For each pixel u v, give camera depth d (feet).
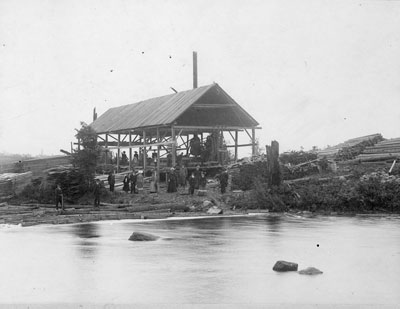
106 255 50.93
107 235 67.72
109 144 189.88
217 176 138.41
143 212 104.47
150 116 162.20
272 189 110.01
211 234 67.56
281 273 42.06
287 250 53.72
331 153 140.05
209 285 37.88
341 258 48.73
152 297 34.55
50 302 33.60
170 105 160.35
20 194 136.26
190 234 67.72
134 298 34.32
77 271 43.19
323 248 54.90
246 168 128.57
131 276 41.04
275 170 111.86
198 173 129.08
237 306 32.07
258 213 102.94
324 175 123.54
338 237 63.87
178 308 31.81
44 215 98.27
